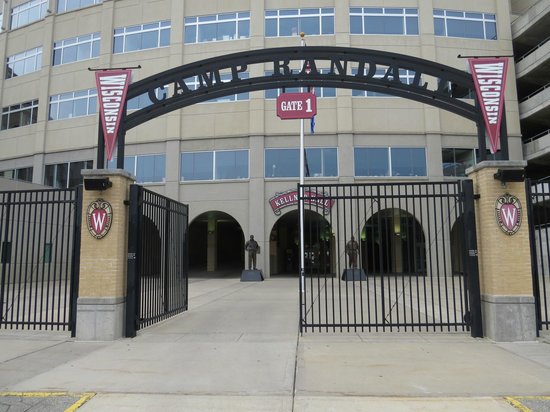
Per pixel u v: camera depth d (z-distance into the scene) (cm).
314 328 968
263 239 2502
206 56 2706
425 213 2467
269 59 1023
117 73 974
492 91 910
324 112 2569
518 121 2684
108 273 876
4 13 3384
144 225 985
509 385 577
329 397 537
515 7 3041
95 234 884
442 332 911
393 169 2533
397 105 2569
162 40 2798
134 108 2767
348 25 2620
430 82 2561
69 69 3014
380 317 1101
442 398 533
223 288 1920
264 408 507
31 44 3216
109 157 934
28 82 3159
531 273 848
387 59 990
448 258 2439
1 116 3244
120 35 2878
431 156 2523
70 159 2922
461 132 2580
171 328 972
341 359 705
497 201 851
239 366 668
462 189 904
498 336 827
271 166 2566
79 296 876
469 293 912
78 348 794
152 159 2691
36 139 3005
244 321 1056
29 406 517
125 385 585
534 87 3030
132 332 886
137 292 909
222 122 2633
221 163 2617
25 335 908
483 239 873
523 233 845
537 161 2777
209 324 1018
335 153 2545
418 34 2645
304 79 1016
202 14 2748
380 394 547
